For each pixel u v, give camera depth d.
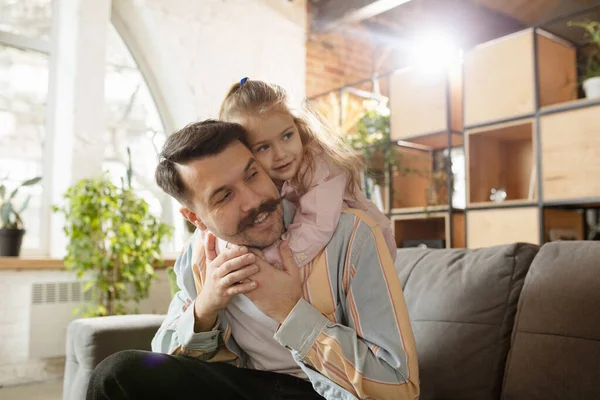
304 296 1.02
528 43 2.92
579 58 3.14
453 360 1.40
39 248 3.66
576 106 2.68
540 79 2.90
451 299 1.48
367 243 1.02
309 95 4.74
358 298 1.00
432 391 1.42
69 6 3.67
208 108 4.17
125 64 4.11
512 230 2.92
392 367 0.95
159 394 1.01
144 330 1.76
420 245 3.52
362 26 5.20
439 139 3.61
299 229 1.03
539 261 1.37
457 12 5.15
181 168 0.96
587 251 1.30
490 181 3.27
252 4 4.46
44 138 3.74
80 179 3.58
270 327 1.09
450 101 3.36
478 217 3.08
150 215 3.48
